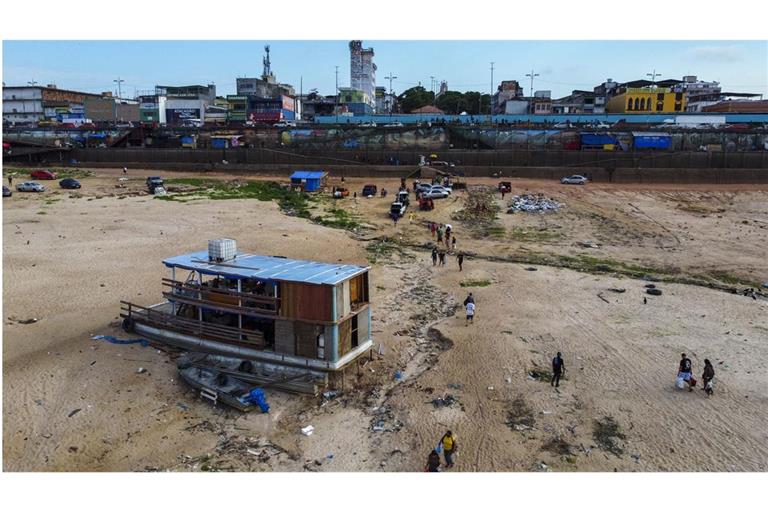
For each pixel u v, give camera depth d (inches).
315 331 1001.5
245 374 1008.9
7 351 1100.5
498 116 4598.9
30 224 2127.2
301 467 775.7
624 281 1667.1
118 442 828.6
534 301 1471.5
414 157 3607.3
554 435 850.1
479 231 2351.1
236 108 5295.3
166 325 1147.9
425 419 894.4
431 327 1298.0
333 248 1994.3
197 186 3068.4
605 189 3036.4
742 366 1074.7
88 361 1071.6
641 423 880.9
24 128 4387.3
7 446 803.4
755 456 789.2
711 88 6225.4
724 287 1611.7
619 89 5344.5
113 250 1819.6
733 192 2957.7
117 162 3823.8
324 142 3868.1
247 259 1191.6
